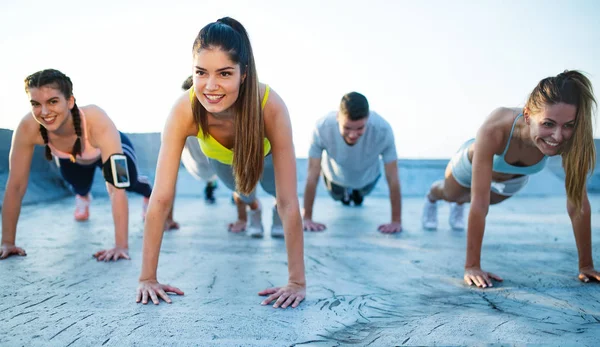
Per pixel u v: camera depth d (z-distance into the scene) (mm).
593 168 2453
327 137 4254
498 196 3564
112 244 3408
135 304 2074
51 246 3297
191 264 2838
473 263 2582
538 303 2150
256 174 2246
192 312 1983
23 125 3082
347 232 4090
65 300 2117
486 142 2617
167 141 2236
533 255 3188
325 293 2289
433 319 1935
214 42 1937
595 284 2475
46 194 5891
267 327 1829
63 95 2951
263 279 2518
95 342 1671
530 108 2400
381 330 1812
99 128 3193
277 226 3822
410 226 4438
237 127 2156
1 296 2164
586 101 2297
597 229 4027
